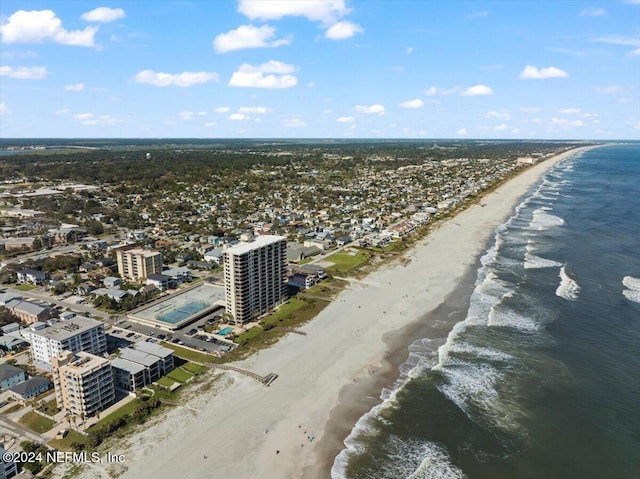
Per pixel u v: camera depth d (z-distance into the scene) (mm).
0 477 80562
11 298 163500
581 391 109500
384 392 110625
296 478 84000
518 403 105688
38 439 93500
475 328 142500
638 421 98938
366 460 88625
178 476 83500
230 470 85375
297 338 137750
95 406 102000
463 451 91000
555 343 132375
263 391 110500
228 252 144375
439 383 113875
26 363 124188
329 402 106562
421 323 147375
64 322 126188
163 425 97688
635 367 119375
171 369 120812
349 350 130750
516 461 88188
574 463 87438
